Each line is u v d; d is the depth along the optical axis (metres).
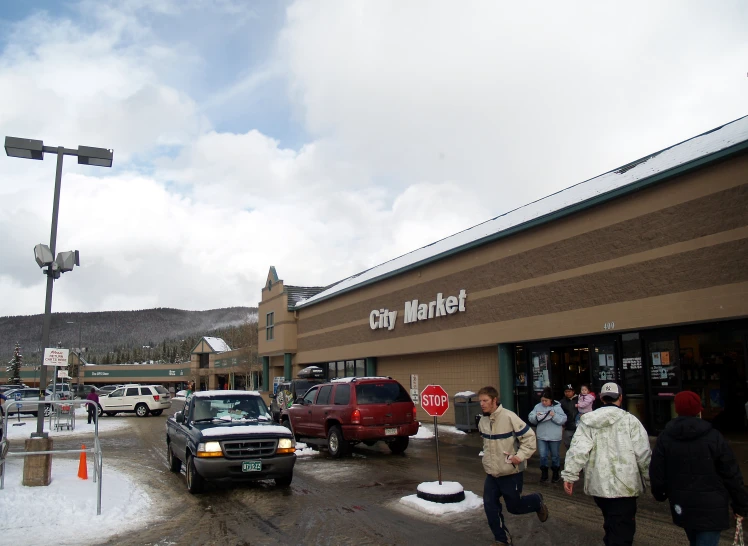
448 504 8.52
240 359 60.56
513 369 17.78
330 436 14.36
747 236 11.29
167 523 8.22
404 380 24.09
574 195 16.56
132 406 32.72
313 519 8.22
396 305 23.92
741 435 12.22
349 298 28.27
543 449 10.52
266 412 11.77
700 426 4.68
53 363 17.11
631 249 13.64
